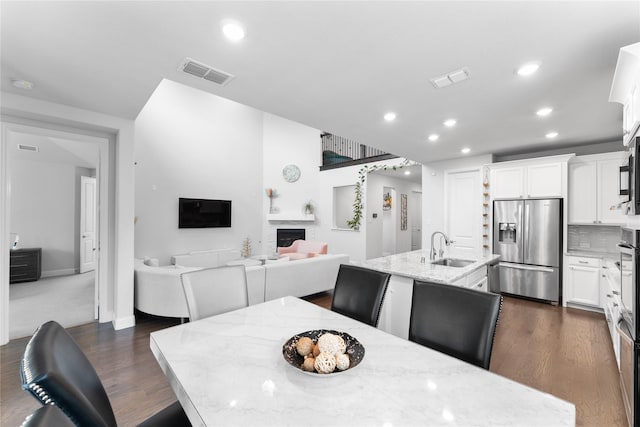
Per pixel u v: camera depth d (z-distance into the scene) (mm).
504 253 4562
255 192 7902
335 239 7461
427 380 1105
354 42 1758
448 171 5254
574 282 4027
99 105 2865
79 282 5336
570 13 1483
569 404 957
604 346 2865
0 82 2352
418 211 9664
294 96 2559
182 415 1322
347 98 2598
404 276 2578
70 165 6055
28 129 2881
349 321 1710
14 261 5254
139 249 5773
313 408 945
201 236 6766
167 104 6246
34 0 1392
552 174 4188
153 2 1415
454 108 2822
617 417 1879
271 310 1891
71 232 6066
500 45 1784
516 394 1017
